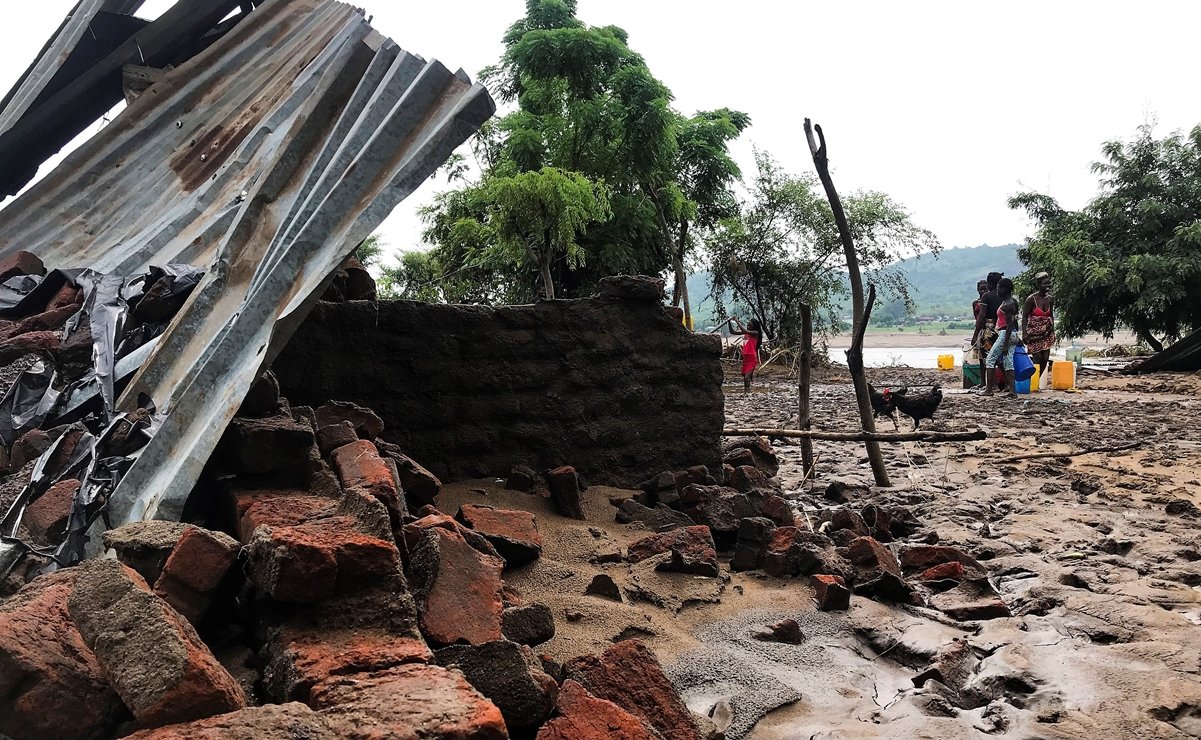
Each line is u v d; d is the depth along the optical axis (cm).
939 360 2931
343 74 476
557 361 652
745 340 2086
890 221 3281
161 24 724
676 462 696
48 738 206
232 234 453
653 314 691
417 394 601
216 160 665
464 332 616
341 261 364
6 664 206
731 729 330
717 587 488
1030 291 3088
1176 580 520
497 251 2195
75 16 730
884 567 504
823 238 3275
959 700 365
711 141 2795
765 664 397
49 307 545
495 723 194
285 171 466
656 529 582
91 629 210
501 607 316
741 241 3278
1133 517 704
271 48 726
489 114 392
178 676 194
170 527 290
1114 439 1146
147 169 699
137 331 469
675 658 392
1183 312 2877
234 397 344
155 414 398
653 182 2447
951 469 959
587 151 2345
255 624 267
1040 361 1955
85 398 420
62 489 357
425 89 407
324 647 239
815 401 1800
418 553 323
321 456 393
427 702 203
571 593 457
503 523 495
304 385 560
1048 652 405
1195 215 2894
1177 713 343
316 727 187
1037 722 338
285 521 309
